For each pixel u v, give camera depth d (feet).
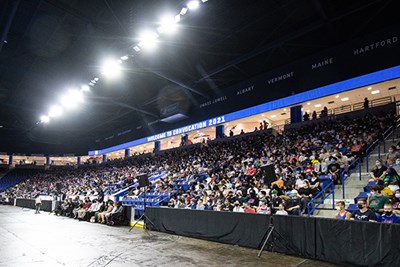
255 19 67.15
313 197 33.99
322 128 64.95
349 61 67.67
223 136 98.12
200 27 69.10
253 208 34.58
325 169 42.14
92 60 81.46
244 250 27.27
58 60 85.61
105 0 56.18
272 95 82.58
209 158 79.77
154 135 128.77
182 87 105.91
